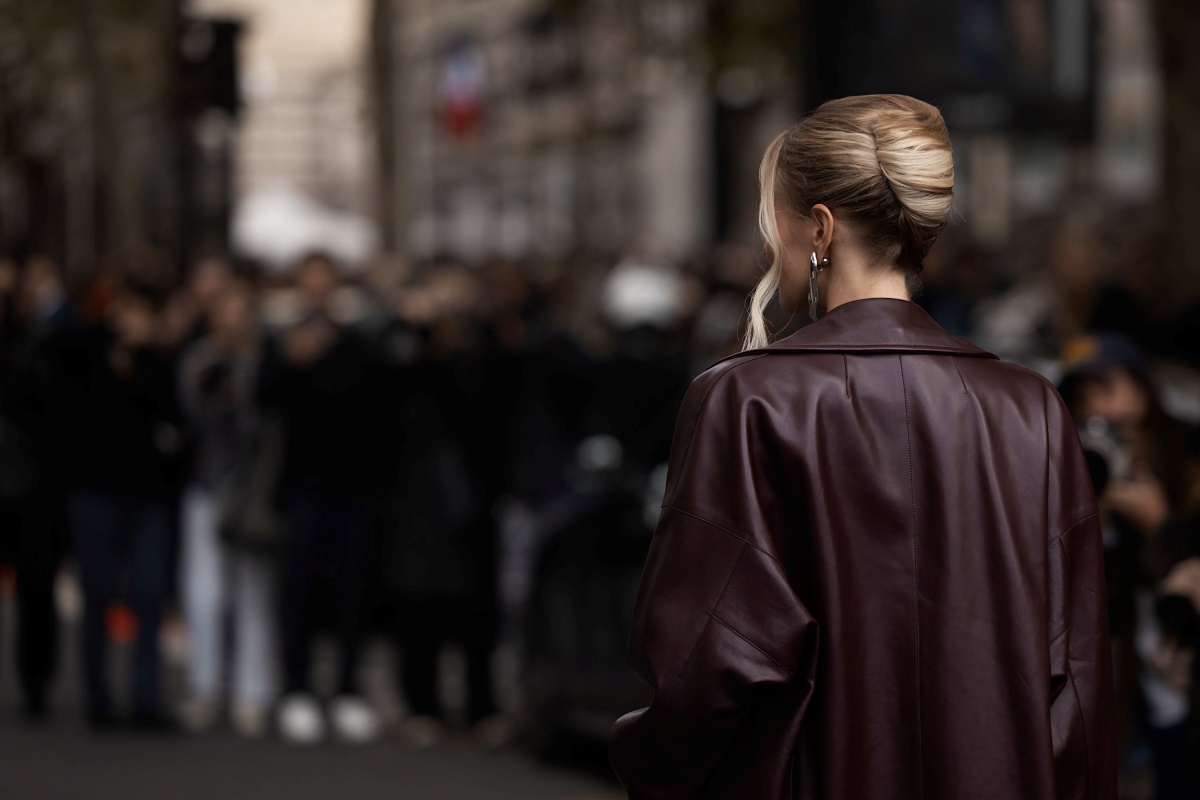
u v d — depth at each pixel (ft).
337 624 39.96
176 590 45.16
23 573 38.75
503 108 174.91
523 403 37.32
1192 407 29.81
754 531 11.56
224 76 60.59
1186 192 70.54
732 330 43.19
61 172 89.45
